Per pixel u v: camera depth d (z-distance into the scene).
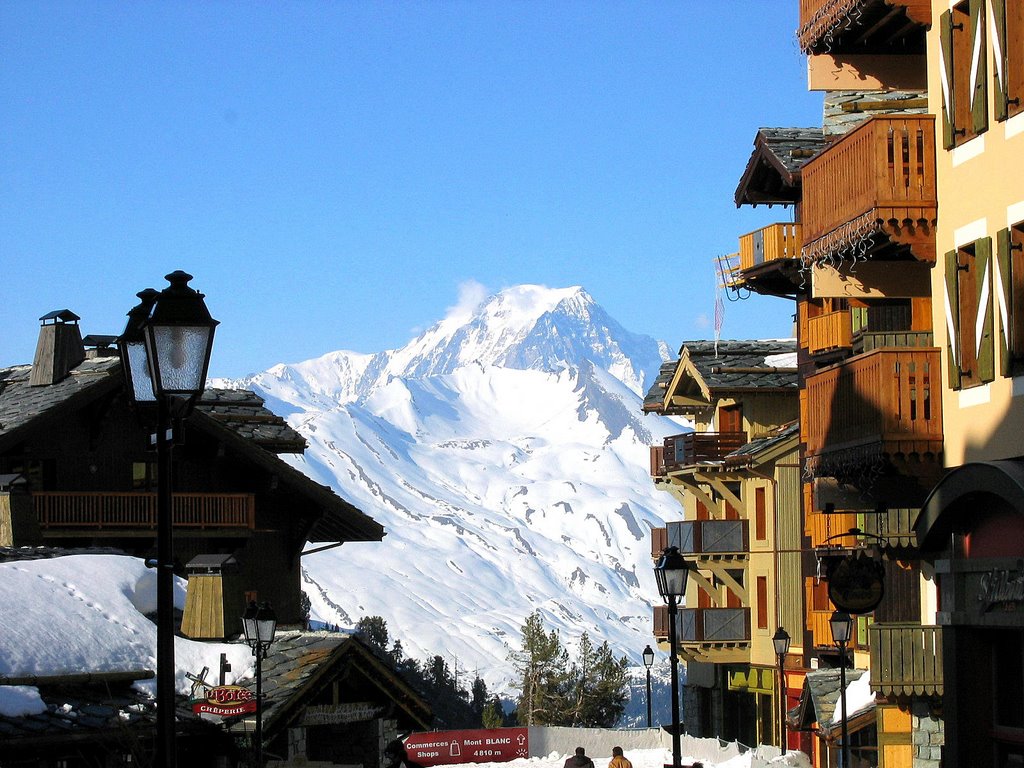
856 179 26.45
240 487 38.81
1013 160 21.83
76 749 24.28
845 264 29.91
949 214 24.19
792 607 51.38
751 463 52.41
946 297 23.97
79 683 25.39
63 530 36.34
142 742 24.61
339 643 28.62
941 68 24.09
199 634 30.02
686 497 62.09
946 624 19.66
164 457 15.16
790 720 44.28
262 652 27.64
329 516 39.44
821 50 31.91
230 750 26.48
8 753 23.22
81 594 27.84
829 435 27.97
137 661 26.62
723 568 55.50
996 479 18.33
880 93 32.62
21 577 27.44
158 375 15.23
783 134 41.38
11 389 40.28
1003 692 19.12
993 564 18.77
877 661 31.14
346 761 29.58
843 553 36.75
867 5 28.77
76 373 38.81
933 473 24.92
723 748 52.47
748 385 55.84
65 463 37.44
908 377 25.11
